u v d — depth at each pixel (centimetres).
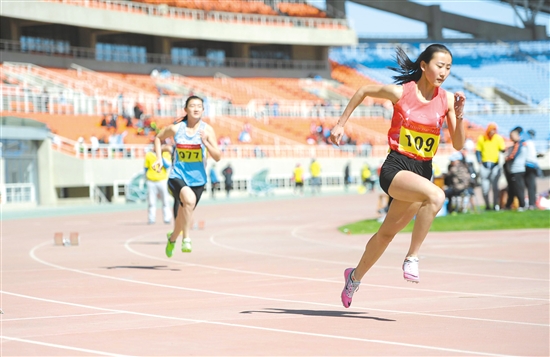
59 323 852
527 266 1353
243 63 7725
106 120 5303
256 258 1566
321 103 7119
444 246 1738
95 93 5959
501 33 9188
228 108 6425
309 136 6412
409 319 840
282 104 6906
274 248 1788
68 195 4834
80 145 4728
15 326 838
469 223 2211
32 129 4447
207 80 7244
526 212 2372
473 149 6406
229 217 3119
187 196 1359
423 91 821
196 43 7625
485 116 7306
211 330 790
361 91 829
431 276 1229
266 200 4756
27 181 4475
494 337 732
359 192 5647
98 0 6688
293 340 731
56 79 6084
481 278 1198
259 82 7512
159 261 1539
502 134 7138
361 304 955
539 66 8162
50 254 1741
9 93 5022
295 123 6600
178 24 6994
